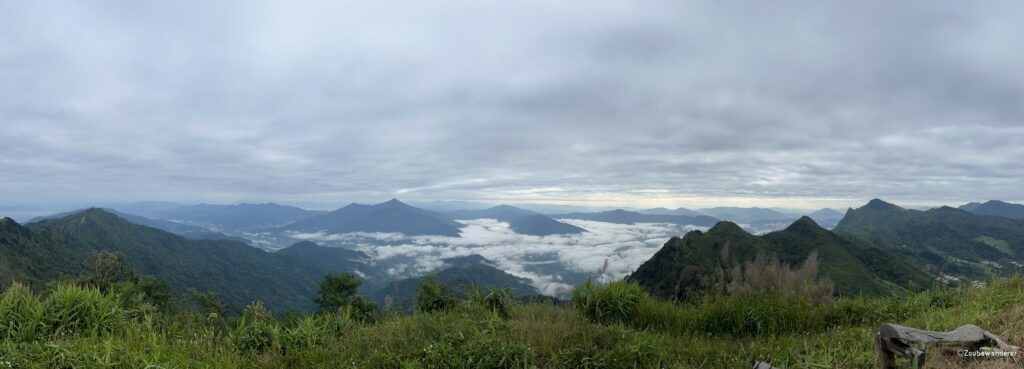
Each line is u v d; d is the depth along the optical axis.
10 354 5.12
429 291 8.62
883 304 8.16
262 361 5.86
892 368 3.93
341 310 7.92
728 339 6.86
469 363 5.47
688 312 7.72
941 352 4.36
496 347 5.66
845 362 4.90
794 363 5.17
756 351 5.78
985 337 4.14
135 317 6.93
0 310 6.11
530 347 5.78
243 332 6.66
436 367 5.46
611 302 8.01
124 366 5.12
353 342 6.48
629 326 7.52
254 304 7.45
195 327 7.01
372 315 8.47
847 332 6.41
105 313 6.64
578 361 5.62
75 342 5.73
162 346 5.75
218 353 6.08
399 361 5.62
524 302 8.97
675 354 5.94
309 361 5.95
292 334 6.65
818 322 7.28
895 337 3.82
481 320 7.20
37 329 6.11
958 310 6.86
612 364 5.48
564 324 6.98
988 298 7.02
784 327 7.16
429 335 6.60
